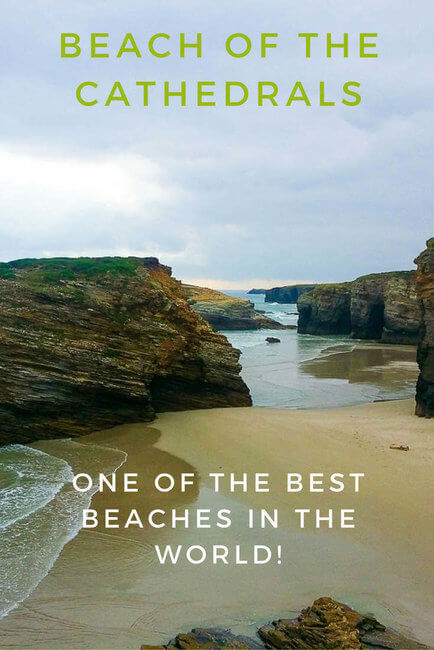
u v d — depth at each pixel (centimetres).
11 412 2781
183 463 2350
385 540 1619
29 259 3462
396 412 3375
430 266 3212
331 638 1117
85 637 1170
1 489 2025
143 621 1229
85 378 2934
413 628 1204
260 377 5056
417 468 2206
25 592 1330
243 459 2377
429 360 3177
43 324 3000
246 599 1321
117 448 2605
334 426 2916
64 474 2217
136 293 3316
